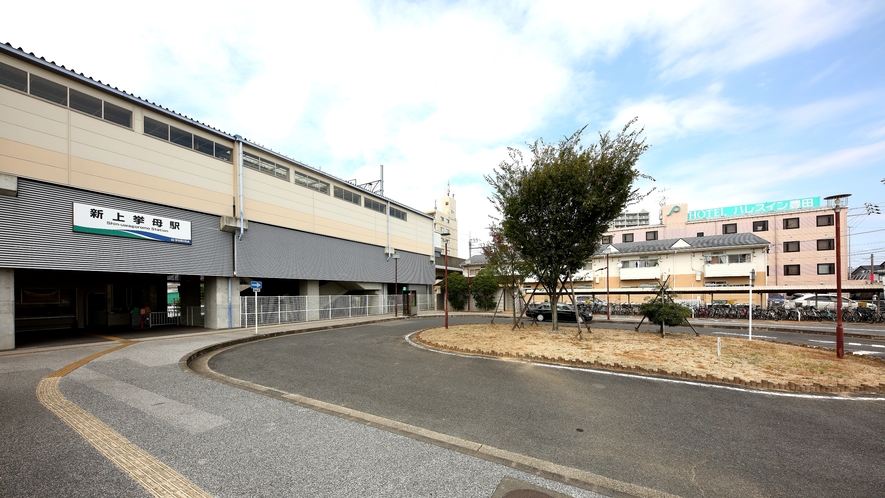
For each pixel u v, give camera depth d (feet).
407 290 106.32
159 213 46.57
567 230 42.11
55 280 55.72
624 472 11.87
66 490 9.98
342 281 81.05
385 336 48.80
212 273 52.80
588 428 15.70
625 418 16.96
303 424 15.19
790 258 122.21
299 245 68.44
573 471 11.65
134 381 21.90
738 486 11.09
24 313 53.06
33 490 9.95
